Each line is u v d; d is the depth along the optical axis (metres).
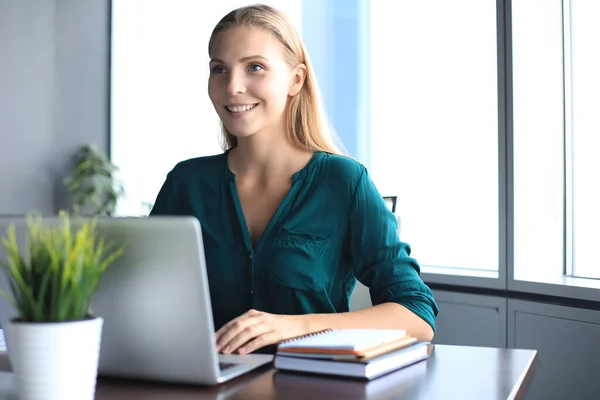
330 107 3.78
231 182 1.82
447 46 3.40
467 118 3.34
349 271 1.82
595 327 2.68
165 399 1.09
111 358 1.18
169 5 5.11
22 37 5.22
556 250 3.02
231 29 1.74
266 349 1.43
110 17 5.52
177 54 5.05
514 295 3.03
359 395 1.10
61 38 5.39
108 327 1.15
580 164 2.96
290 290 1.69
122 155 5.49
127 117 5.48
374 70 3.65
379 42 3.63
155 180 5.26
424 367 1.30
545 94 3.01
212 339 1.11
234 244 1.76
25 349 0.95
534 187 3.03
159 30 5.20
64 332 0.95
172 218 1.08
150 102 5.27
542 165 3.02
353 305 2.13
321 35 3.82
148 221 1.09
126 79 5.48
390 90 3.59
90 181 5.25
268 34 1.75
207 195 1.85
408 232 3.56
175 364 1.14
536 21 3.00
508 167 3.04
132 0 5.42
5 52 5.15
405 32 3.54
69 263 0.95
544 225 3.02
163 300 1.11
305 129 1.83
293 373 1.25
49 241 0.98
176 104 5.07
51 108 5.36
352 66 3.71
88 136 5.50
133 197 5.46
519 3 3.00
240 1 4.59
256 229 1.78
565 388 2.79
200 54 4.89
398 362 1.28
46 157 5.34
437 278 3.34
